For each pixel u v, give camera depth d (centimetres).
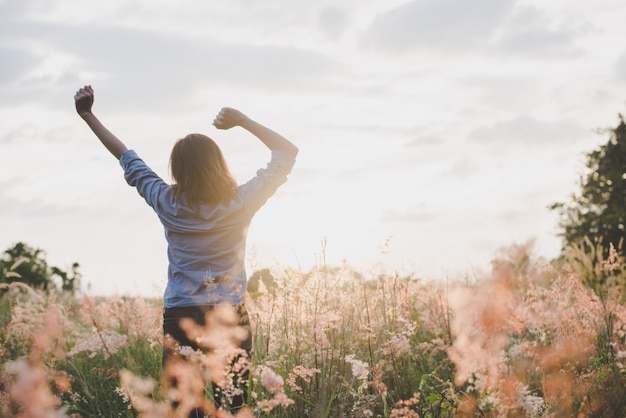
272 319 411
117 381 479
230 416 282
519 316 379
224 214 360
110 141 395
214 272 356
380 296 493
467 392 343
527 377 354
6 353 534
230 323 337
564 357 362
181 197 363
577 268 755
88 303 433
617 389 324
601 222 2173
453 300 270
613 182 2188
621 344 396
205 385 311
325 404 354
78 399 426
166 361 349
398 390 400
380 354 428
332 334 425
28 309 646
